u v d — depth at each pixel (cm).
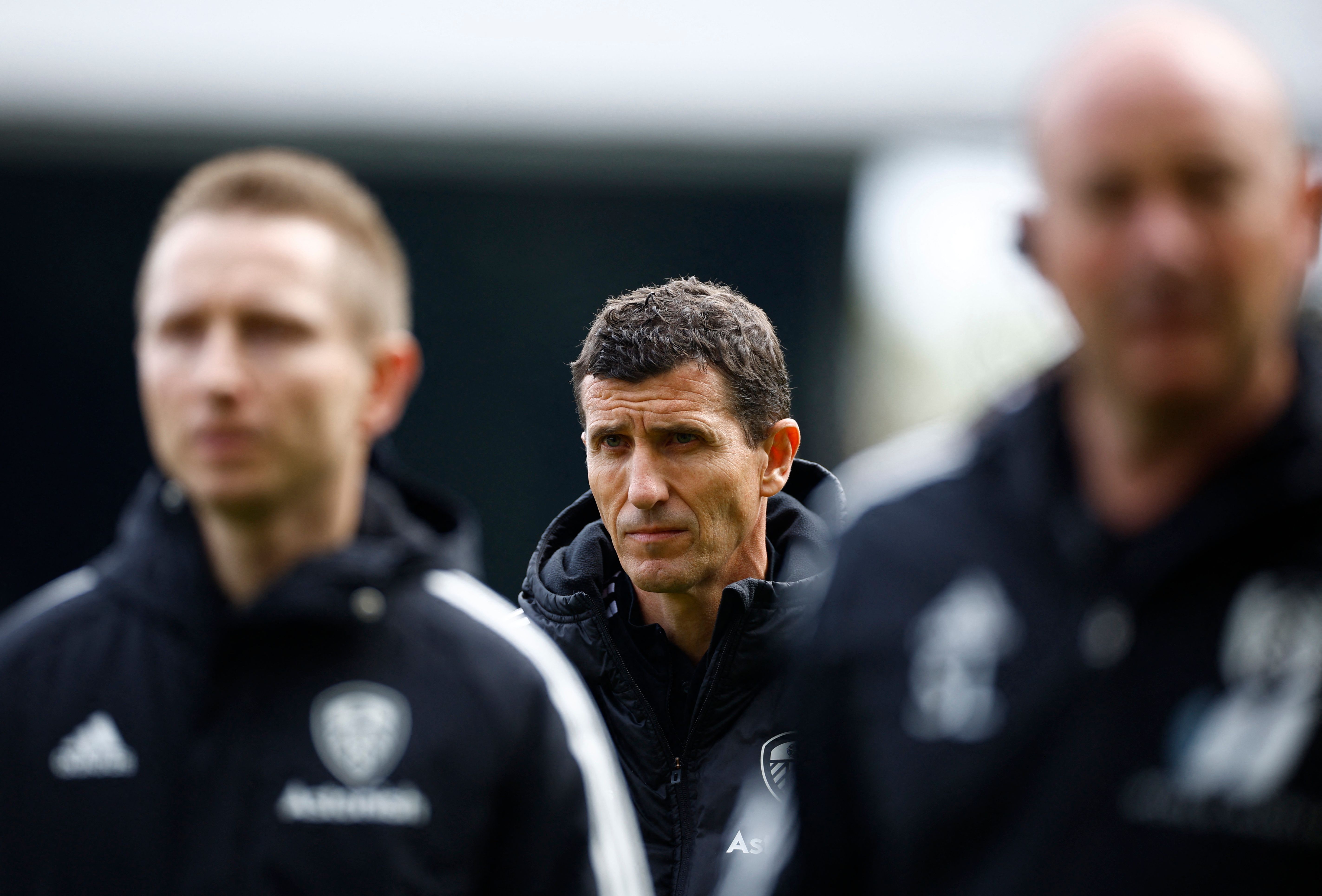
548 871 557
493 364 2722
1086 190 448
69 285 2756
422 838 540
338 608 562
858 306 2786
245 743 552
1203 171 435
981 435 525
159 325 573
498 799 559
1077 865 444
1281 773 417
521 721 567
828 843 530
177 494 603
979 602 487
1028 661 471
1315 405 443
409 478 678
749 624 644
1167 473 469
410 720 556
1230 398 449
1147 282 435
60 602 601
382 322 621
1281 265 445
